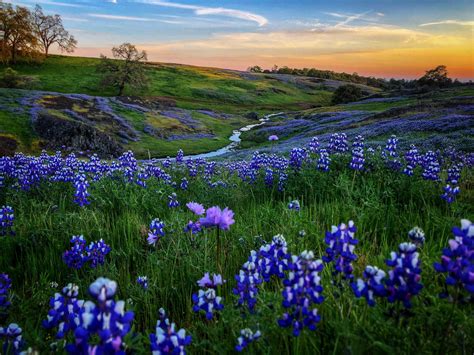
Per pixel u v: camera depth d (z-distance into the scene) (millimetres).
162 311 2605
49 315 2404
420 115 34625
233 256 4473
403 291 2061
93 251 4332
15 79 80375
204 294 2729
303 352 2494
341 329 2334
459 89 86375
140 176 9000
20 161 11859
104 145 44531
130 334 2148
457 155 13461
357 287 2191
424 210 5570
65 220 5938
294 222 4887
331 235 2611
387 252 3865
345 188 6242
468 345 2256
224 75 160250
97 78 109562
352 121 45031
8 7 103062
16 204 7852
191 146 53562
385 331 2303
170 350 2051
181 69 155125
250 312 2682
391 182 6809
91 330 1677
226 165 15344
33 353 2084
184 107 90938
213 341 2729
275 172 8844
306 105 128750
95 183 8500
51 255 4840
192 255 4395
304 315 2289
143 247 5176
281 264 2795
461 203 5648
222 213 3236
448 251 2094
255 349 2518
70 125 43906
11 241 5262
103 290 1682
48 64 118938
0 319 3213
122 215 6992
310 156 8992
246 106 115625
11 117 45469
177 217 5211
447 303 2398
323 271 3418
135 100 72375
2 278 3600
